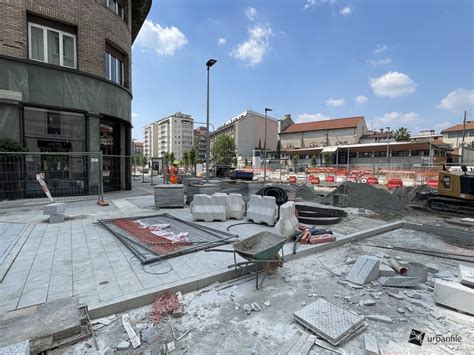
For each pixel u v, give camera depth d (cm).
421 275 450
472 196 1101
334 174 3253
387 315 353
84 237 645
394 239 737
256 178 3412
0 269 448
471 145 7000
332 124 7819
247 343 290
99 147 1435
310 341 292
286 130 8669
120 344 278
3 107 1132
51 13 1248
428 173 2603
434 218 1073
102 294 368
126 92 1672
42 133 1271
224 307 362
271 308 362
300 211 927
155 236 638
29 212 948
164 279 416
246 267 472
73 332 289
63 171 1301
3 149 1063
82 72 1344
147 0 1905
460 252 623
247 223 806
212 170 3806
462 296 358
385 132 8169
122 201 1248
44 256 516
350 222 897
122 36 1620
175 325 319
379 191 1260
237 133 8594
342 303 381
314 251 602
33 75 1209
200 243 584
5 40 1138
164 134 13412
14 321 297
